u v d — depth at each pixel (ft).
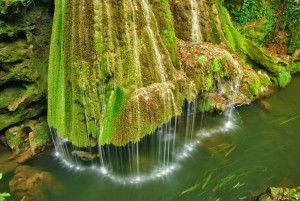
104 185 24.50
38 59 25.66
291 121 30.53
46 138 26.89
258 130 29.53
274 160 26.45
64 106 23.22
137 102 23.26
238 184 24.30
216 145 27.96
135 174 25.35
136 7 23.38
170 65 26.08
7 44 23.75
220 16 33.37
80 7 21.48
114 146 23.91
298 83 36.04
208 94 30.14
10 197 22.86
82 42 21.84
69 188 24.09
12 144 26.11
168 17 26.81
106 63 22.40
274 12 38.34
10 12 22.26
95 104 22.82
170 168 25.76
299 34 37.50
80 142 23.58
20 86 26.14
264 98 33.12
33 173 24.52
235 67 31.14
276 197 21.42
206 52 30.14
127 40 23.06
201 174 25.31
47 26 25.09
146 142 25.43
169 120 25.64
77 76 22.24
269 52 38.37
